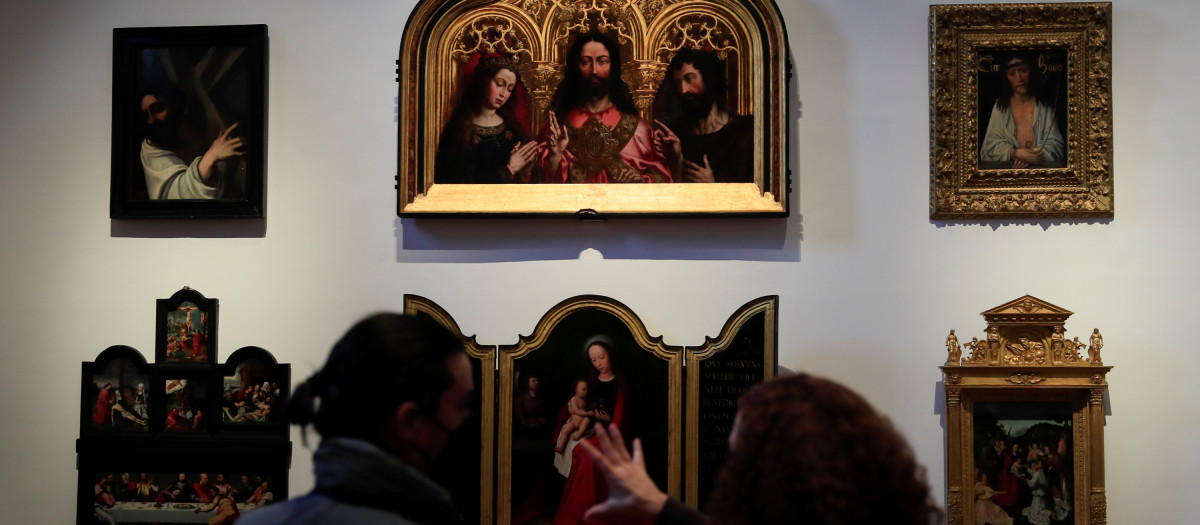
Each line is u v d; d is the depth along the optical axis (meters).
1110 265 5.94
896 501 1.97
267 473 6.11
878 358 5.98
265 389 6.16
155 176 6.27
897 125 6.07
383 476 2.10
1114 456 5.87
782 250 6.06
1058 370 5.67
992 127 6.04
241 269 6.27
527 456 5.98
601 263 6.11
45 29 6.45
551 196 6.11
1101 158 5.94
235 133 6.27
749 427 2.09
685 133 6.13
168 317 6.24
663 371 5.97
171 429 6.18
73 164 6.40
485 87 6.23
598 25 6.24
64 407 6.32
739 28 6.14
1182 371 5.86
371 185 6.24
